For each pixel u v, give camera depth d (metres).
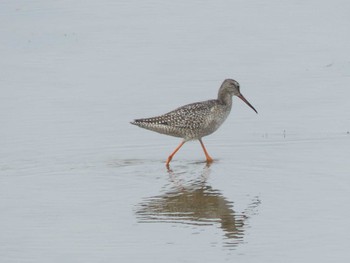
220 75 23.30
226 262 11.98
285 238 12.81
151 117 18.39
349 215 13.66
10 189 15.60
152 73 23.62
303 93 21.52
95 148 18.09
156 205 14.54
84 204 14.67
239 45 26.12
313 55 24.88
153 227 13.45
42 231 13.38
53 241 12.93
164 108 20.67
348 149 17.25
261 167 16.53
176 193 15.17
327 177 15.63
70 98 21.61
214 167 16.72
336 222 13.38
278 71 23.55
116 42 26.75
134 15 29.92
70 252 12.48
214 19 29.11
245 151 17.64
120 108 20.77
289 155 17.14
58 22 29.12
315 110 20.11
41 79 23.30
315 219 13.54
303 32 27.20
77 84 22.80
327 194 14.71
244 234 13.02
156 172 16.55
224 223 13.55
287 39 26.56
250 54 25.19
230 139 18.52
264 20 28.73
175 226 13.48
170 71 23.75
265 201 14.56
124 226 13.54
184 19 29.22
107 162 17.20
